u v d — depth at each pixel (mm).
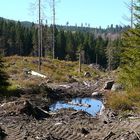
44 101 35188
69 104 35031
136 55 25781
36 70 59188
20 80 45906
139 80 26219
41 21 66375
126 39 26531
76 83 52469
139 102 27500
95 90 45312
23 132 18875
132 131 18547
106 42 137375
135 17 25781
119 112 26031
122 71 27094
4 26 122438
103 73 74000
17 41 118625
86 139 18078
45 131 19500
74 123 21875
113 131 19234
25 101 25750
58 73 61969
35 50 115125
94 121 22812
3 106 26125
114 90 40438
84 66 76500
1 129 18359
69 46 123875
